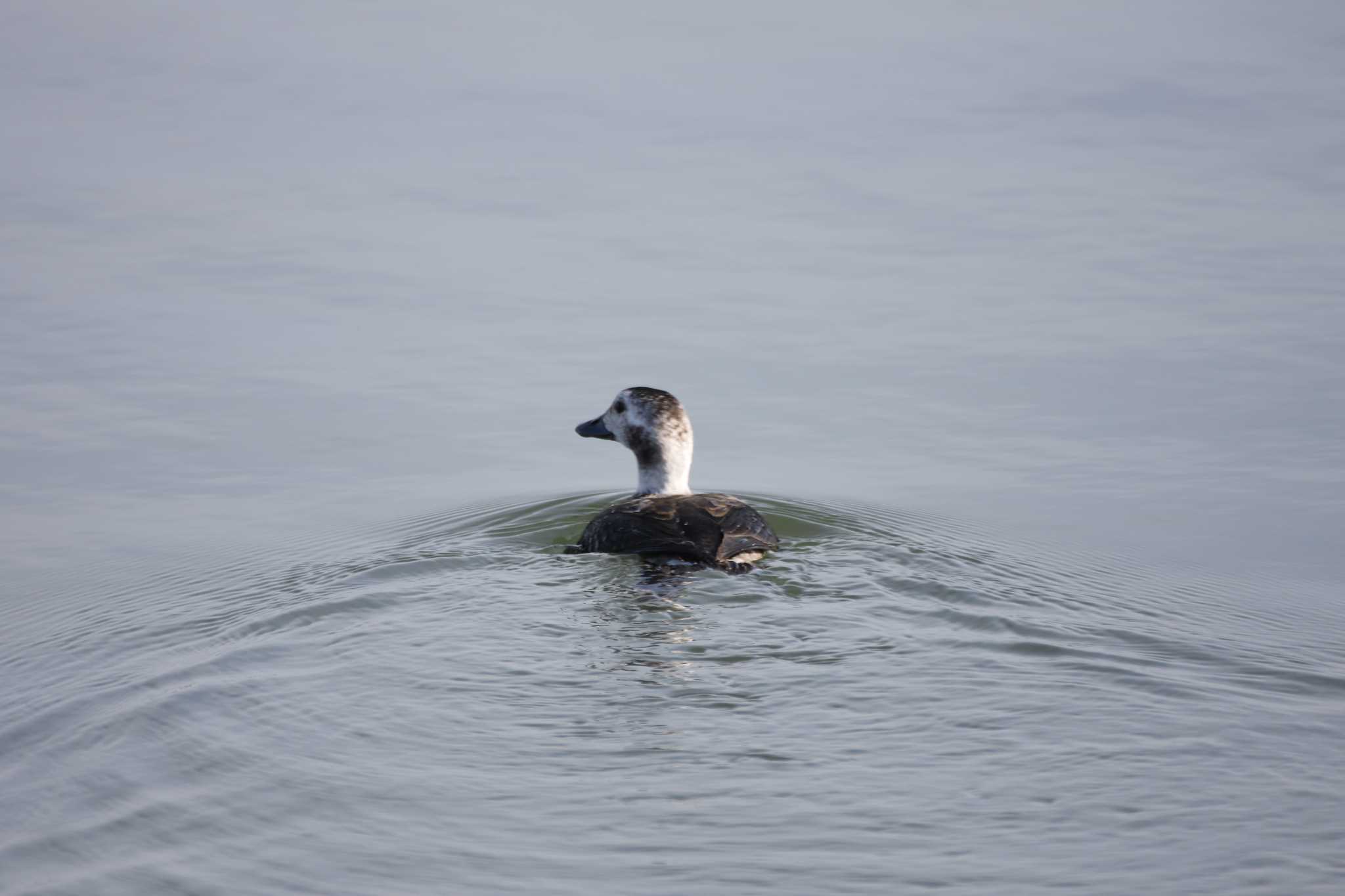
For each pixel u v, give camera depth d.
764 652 11.96
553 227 26.16
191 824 9.44
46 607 14.12
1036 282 23.22
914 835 9.20
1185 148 29.91
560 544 15.38
